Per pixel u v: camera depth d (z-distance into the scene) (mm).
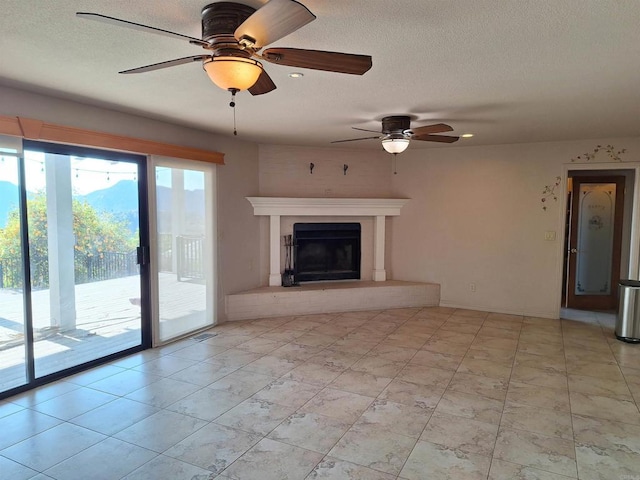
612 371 3736
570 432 2709
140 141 4004
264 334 4742
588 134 4863
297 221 5969
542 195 5473
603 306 6266
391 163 6293
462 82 2941
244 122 4305
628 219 6094
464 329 4980
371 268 6328
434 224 6098
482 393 3273
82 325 3783
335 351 4203
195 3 1850
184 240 4641
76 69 2705
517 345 4430
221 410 2990
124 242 4086
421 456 2441
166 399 3160
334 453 2469
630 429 2746
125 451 2490
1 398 3146
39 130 3227
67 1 1826
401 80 2904
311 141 5469
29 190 3357
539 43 2258
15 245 3283
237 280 5438
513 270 5688
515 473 2289
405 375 3615
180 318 4621
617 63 2555
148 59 2537
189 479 2236
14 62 2576
